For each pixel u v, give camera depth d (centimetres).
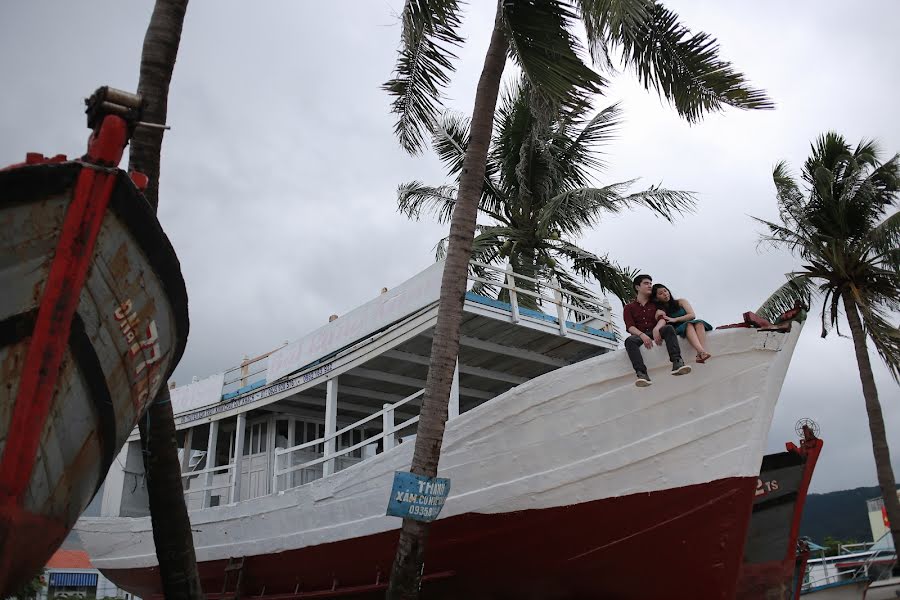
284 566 1044
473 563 883
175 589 716
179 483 743
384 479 930
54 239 490
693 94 967
